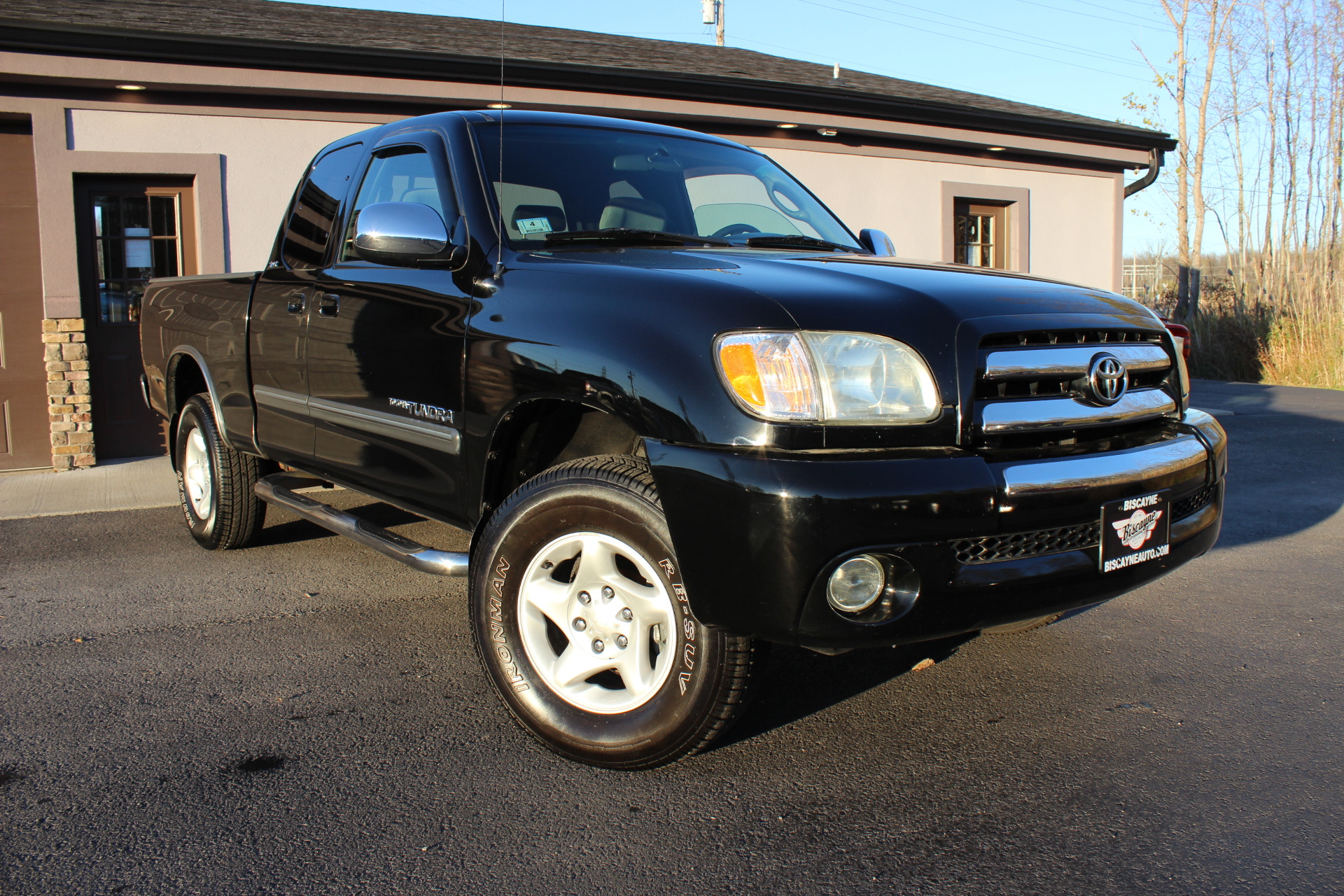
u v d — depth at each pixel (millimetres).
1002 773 2482
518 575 2566
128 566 4574
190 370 4867
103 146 7285
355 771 2488
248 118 7699
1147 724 2770
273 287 3883
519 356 2586
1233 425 9438
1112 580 2410
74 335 7262
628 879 2010
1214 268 23156
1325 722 2773
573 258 2752
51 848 2117
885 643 2148
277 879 2006
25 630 3621
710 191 3578
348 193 3701
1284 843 2135
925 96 11961
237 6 9547
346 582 4297
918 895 1950
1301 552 4758
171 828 2207
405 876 2020
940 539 2139
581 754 2480
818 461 2102
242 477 4578
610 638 2451
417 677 3156
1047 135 11500
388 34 8969
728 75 9438
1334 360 14312
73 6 7879
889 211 10781
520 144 3271
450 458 2883
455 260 2910
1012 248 11820
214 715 2846
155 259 7727
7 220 7242
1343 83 20234
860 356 2186
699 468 2160
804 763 2539
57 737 2688
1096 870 2035
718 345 2201
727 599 2152
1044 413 2334
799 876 2021
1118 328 2578
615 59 9805
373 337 3188
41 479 6914
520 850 2119
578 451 2883
